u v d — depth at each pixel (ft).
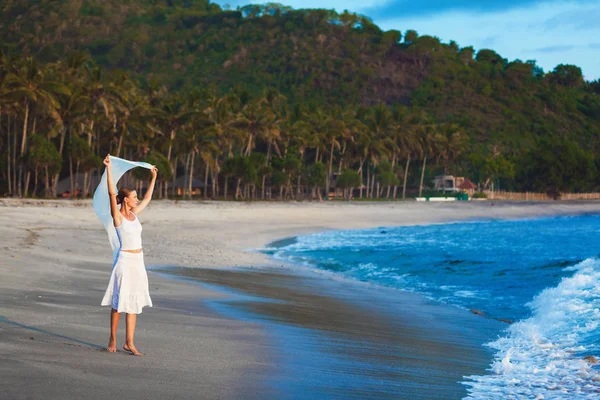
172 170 222.89
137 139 220.02
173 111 226.38
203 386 17.20
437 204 274.98
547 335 30.55
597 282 41.06
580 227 158.71
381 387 19.40
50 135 185.68
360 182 300.81
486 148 507.71
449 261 70.74
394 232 131.75
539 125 640.17
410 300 45.62
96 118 201.67
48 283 35.19
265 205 210.79
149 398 15.56
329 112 362.74
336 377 20.06
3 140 221.46
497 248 87.97
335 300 42.96
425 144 352.69
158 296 36.11
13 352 18.62
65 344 20.53
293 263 70.13
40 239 66.28
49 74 209.56
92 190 223.71
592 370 23.11
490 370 23.63
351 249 87.81
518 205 291.79
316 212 178.09
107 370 17.80
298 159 280.10
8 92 177.17
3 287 31.65
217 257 69.62
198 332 25.36
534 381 21.59
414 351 26.53
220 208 174.09
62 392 15.31
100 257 55.36
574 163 416.05
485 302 44.78
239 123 264.31
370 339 28.60
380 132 324.19
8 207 121.08
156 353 20.74
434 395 19.12
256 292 43.39
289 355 22.67
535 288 49.78
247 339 24.98
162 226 117.50
